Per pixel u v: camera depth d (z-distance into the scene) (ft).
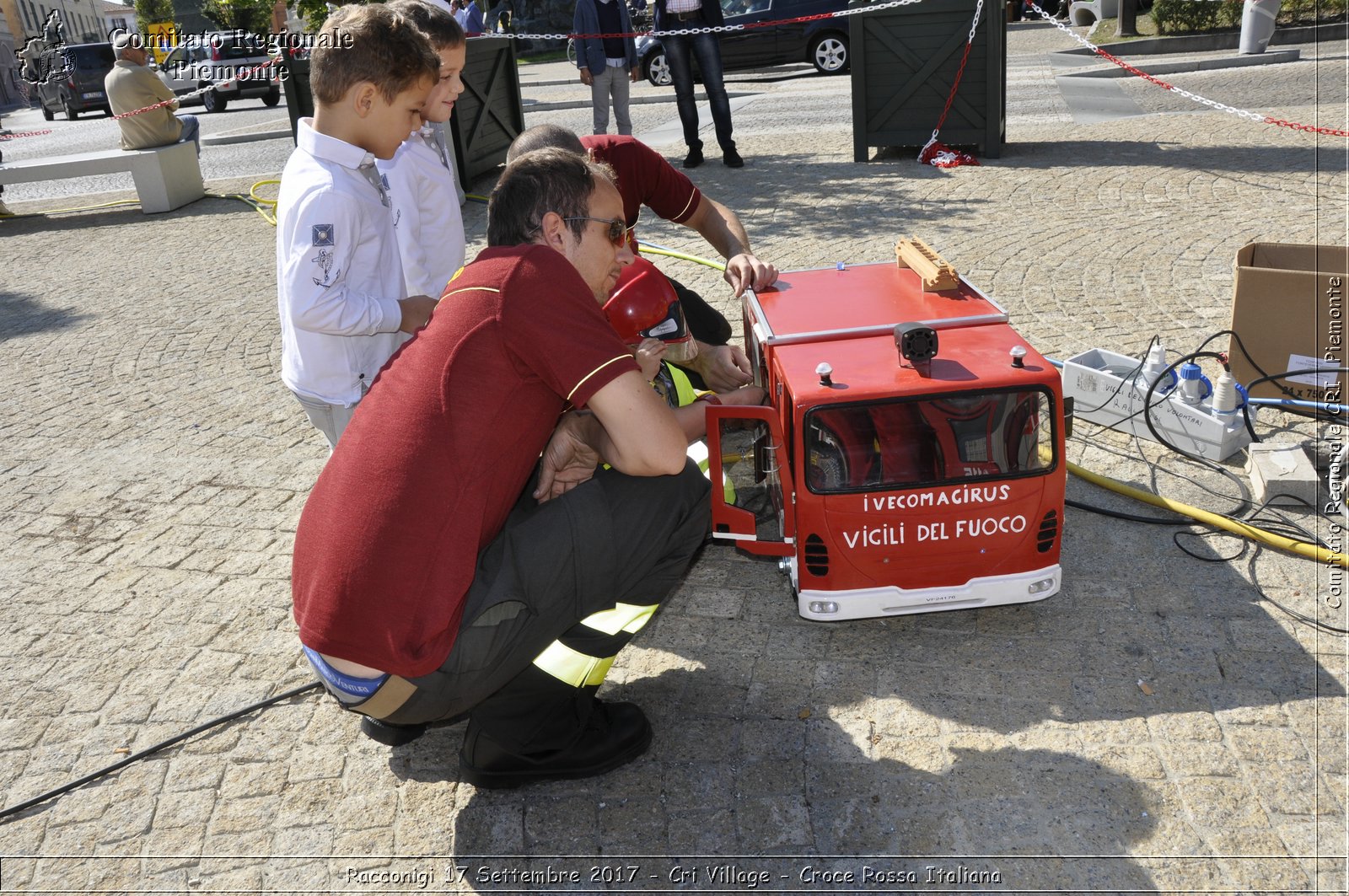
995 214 28.17
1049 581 11.73
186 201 40.57
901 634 12.41
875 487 11.09
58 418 20.57
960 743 10.60
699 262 26.03
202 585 14.47
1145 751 10.29
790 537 11.85
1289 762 10.02
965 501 11.23
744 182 34.32
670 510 9.46
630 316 11.19
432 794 10.59
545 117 54.70
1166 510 14.20
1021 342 11.79
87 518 16.49
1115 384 16.20
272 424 19.54
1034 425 11.07
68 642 13.37
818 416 10.89
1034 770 10.18
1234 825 9.41
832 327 12.37
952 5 33.17
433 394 8.25
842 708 11.24
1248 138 34.47
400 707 8.98
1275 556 13.14
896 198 30.60
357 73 9.96
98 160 38.55
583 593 9.11
